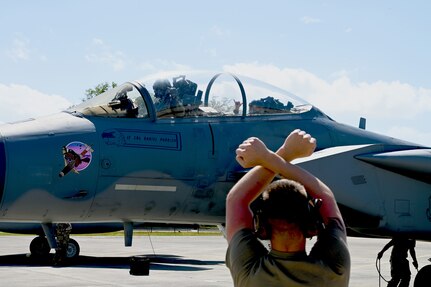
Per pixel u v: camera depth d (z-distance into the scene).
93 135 8.06
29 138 7.75
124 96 8.77
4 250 23.77
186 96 9.02
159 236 41.72
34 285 10.71
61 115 8.46
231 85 9.46
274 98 9.77
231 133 8.95
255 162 2.57
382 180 8.76
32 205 7.63
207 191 8.59
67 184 7.76
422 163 8.70
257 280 2.33
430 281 9.55
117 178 8.02
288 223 2.36
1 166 7.43
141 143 8.25
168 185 8.32
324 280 2.31
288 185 2.43
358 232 8.98
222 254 23.05
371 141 10.29
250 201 2.57
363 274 14.98
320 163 8.47
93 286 10.60
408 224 8.82
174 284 11.17
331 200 2.58
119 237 38.72
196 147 8.58
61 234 15.02
